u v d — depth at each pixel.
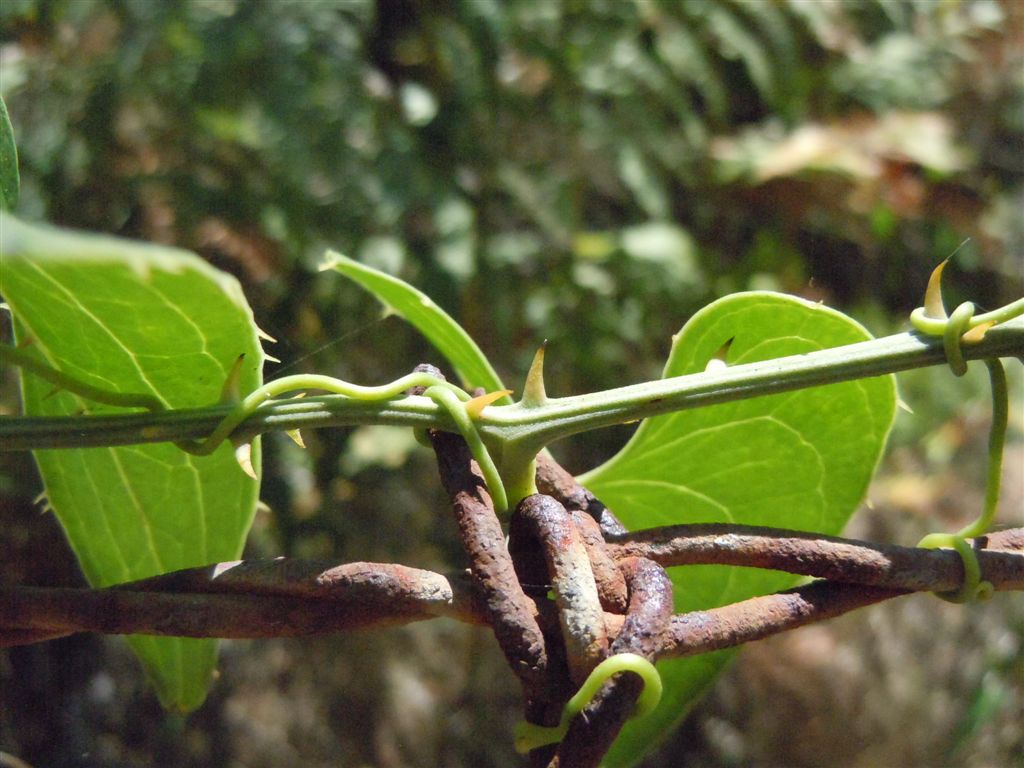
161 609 0.13
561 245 0.51
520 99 0.52
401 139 0.49
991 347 0.14
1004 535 0.15
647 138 0.54
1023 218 0.66
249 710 0.48
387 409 0.14
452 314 0.48
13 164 0.14
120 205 0.45
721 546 0.14
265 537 0.46
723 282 0.56
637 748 0.16
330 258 0.15
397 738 0.50
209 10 0.47
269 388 0.14
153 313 0.13
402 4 0.51
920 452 0.61
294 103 0.47
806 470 0.16
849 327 0.15
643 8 0.55
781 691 0.55
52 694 0.45
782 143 0.58
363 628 0.14
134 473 0.15
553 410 0.14
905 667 0.56
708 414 0.15
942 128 0.61
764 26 0.58
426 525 0.49
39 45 0.46
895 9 0.66
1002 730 0.55
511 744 0.51
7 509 0.43
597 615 0.13
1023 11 0.67
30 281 0.13
